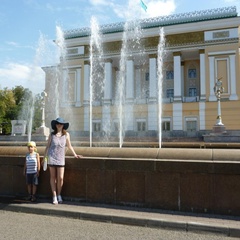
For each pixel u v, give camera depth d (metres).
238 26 35.44
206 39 36.41
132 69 39.91
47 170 6.34
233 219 4.68
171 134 28.64
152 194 5.38
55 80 42.62
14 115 58.50
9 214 5.49
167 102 38.06
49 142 5.93
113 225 4.79
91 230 4.54
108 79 40.66
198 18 36.56
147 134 30.95
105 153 5.94
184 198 5.17
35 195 6.38
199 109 36.38
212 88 35.91
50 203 5.85
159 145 14.90
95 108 40.72
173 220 4.61
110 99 40.47
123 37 39.78
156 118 38.12
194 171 5.11
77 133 34.75
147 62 42.03
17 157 6.62
